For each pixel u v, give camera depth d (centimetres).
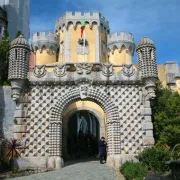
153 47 2338
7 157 2136
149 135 2230
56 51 4516
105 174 1839
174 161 1419
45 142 2214
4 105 2481
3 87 2530
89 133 3111
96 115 2955
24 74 2272
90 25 4400
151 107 2420
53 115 2261
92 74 2344
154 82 2289
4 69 2994
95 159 2625
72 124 3603
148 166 1809
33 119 2258
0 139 2250
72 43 4325
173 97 2527
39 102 2291
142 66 2312
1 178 1823
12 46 2305
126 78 2336
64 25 4456
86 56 4291
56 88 2322
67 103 2305
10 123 2433
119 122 2264
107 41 4544
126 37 4488
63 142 2842
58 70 2344
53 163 2150
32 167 2144
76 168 2080
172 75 3259
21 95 2292
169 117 2395
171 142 2281
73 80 2322
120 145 2217
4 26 4494
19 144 2184
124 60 4431
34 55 4478
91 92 2311
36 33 4462
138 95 2322
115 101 2306
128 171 1725
